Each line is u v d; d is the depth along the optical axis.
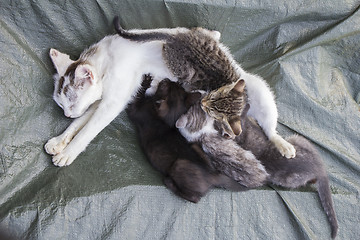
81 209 0.75
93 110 0.82
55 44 0.81
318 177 0.83
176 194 0.79
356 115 0.95
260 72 0.94
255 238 0.81
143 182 0.79
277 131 0.92
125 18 0.84
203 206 0.80
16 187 0.73
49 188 0.75
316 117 0.94
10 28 0.77
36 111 0.78
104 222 0.76
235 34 0.92
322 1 0.90
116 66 0.80
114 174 0.79
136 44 0.81
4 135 0.74
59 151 0.78
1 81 0.74
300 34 0.94
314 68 0.96
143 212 0.78
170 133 0.86
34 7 0.77
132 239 0.77
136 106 0.85
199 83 0.84
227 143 0.82
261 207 0.82
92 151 0.82
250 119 0.88
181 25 0.88
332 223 0.83
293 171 0.82
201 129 0.83
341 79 0.96
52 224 0.73
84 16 0.81
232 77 0.84
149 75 0.84
